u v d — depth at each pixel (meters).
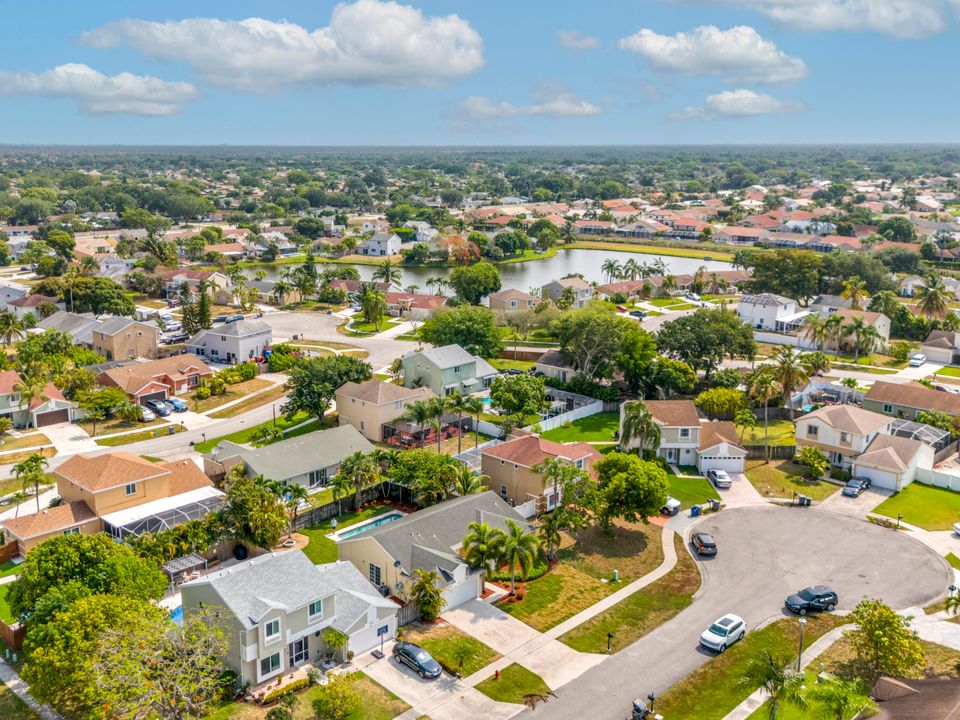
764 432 109.81
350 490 85.62
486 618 63.22
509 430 105.88
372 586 62.97
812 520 81.56
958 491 89.38
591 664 57.25
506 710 51.91
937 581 69.00
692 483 91.50
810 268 188.25
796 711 51.62
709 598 66.38
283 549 74.12
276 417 115.31
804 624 62.03
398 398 106.94
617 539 77.25
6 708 51.47
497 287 198.00
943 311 161.25
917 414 108.50
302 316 187.38
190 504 78.19
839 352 153.00
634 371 121.12
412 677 55.41
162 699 46.75
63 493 80.75
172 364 126.38
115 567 57.72
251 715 50.31
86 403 109.06
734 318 134.25
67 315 155.75
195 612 54.59
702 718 51.47
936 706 46.09
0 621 58.06
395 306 189.00
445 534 69.81
